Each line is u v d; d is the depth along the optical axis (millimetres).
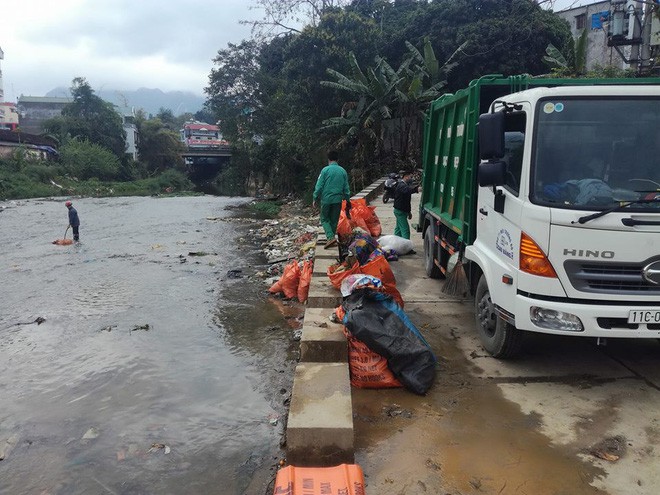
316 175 28016
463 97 6219
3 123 67000
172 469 4348
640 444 3758
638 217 3998
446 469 3582
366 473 3582
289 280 9266
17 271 12609
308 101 27266
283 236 16750
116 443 4797
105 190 48594
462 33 25469
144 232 19109
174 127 106500
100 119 61688
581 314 4090
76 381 6195
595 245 4051
